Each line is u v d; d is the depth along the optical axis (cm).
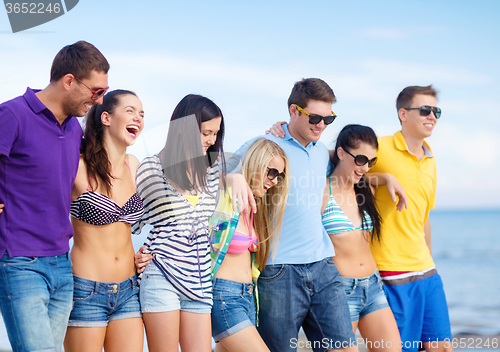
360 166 346
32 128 224
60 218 234
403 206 373
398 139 384
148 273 262
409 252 376
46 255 229
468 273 2530
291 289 314
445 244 3494
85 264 248
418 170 380
